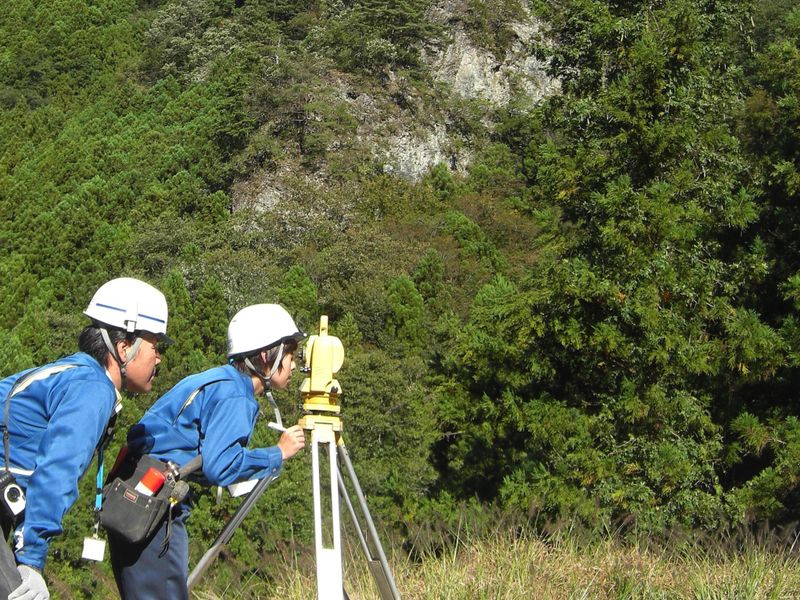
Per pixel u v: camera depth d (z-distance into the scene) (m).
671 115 13.15
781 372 11.23
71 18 81.56
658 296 12.29
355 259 40.75
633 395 12.16
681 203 12.84
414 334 34.97
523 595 4.06
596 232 13.34
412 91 60.50
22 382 2.64
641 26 13.81
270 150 53.69
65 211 50.62
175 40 74.50
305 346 3.14
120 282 2.87
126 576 2.95
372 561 3.20
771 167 11.43
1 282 45.78
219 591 4.44
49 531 2.43
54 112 72.25
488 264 43.34
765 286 12.05
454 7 69.88
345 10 67.62
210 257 41.06
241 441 2.96
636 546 4.54
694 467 11.63
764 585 4.19
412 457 21.52
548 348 13.54
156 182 53.94
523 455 13.95
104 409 2.64
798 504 9.96
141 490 2.85
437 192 53.94
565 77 14.94
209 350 32.72
